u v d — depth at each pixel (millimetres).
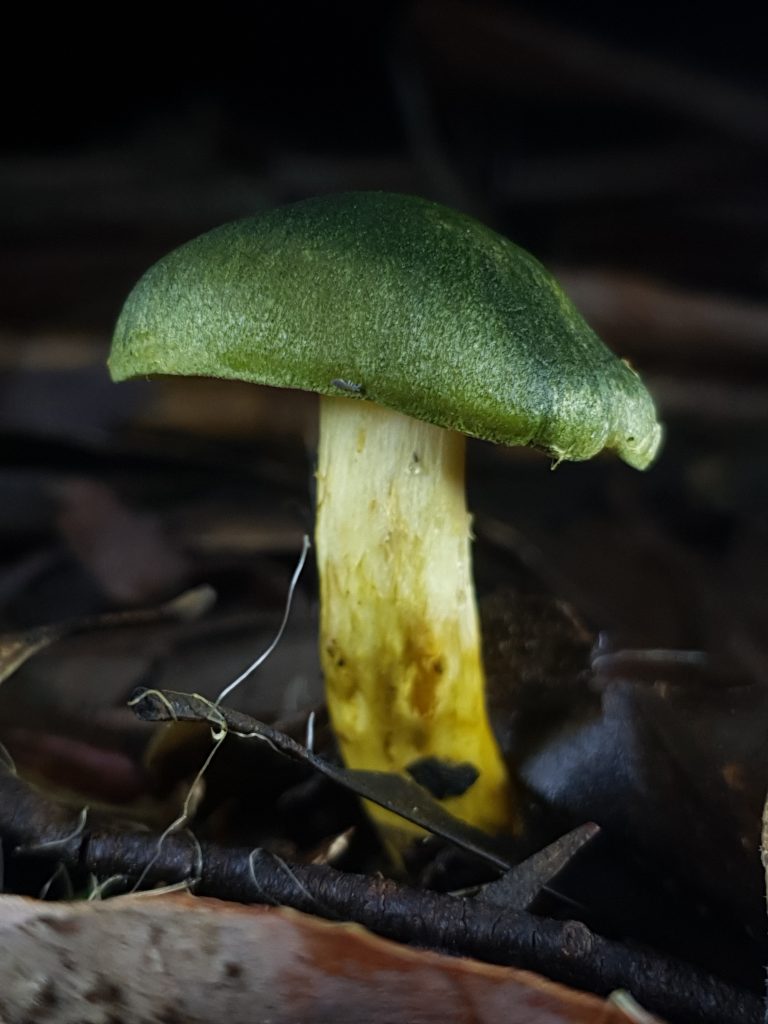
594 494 249
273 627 146
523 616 126
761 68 411
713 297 282
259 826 111
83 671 137
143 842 94
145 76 402
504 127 391
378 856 109
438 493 110
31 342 253
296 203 104
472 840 104
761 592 205
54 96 393
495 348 96
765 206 363
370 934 78
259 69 409
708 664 142
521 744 112
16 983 82
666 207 370
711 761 107
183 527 179
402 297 95
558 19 420
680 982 88
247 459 197
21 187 323
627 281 280
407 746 109
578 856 104
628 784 106
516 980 79
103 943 80
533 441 98
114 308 305
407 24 374
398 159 385
